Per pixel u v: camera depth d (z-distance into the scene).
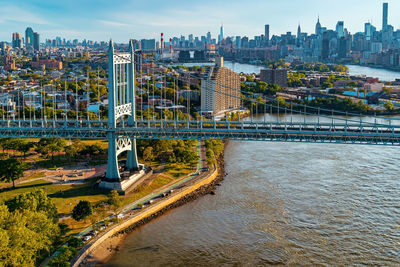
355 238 157.88
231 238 158.88
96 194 192.62
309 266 141.25
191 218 175.75
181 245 154.25
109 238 157.75
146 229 166.50
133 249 151.25
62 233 153.00
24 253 120.56
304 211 179.88
